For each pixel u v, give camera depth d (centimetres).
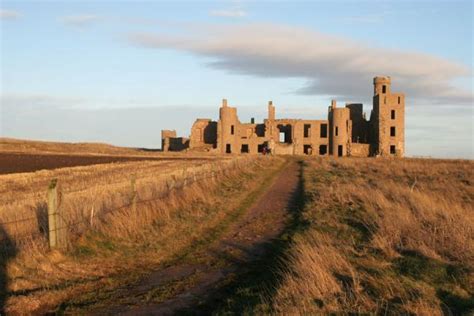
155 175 3206
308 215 1888
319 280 944
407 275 1057
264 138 10475
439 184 3088
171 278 1166
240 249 1457
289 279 991
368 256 1206
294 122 10538
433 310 834
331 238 1434
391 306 864
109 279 1135
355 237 1460
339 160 6862
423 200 1961
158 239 1517
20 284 1037
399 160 6812
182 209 2017
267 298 940
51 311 941
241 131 10706
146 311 944
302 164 6209
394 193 2306
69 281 1102
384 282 985
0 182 3128
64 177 3503
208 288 1087
